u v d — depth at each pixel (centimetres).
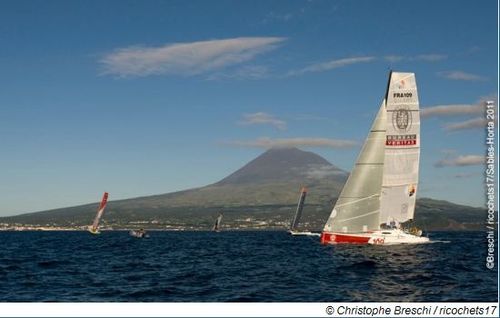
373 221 8044
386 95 8119
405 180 8112
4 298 4131
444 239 14062
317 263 6356
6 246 12162
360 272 5469
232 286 4612
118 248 10906
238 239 17300
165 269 6028
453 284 4659
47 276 5391
